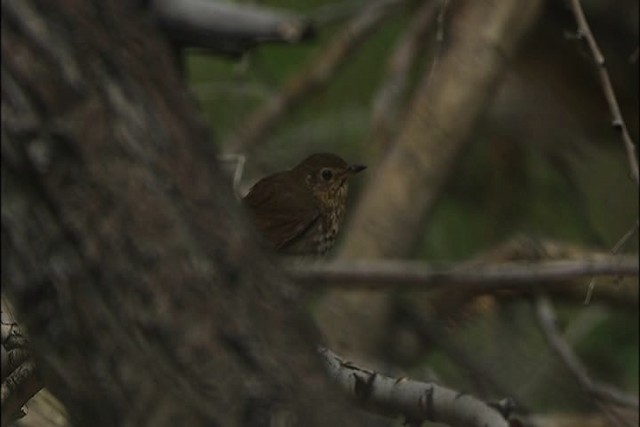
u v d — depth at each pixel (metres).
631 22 14.80
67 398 4.42
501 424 6.23
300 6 16.36
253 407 4.30
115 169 4.33
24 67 4.32
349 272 11.16
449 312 14.03
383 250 13.86
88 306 4.33
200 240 4.36
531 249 14.01
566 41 15.27
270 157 16.70
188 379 4.32
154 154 4.37
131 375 4.33
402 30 17.20
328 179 10.82
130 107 4.37
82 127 4.32
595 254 14.10
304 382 4.36
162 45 4.54
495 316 14.27
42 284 4.34
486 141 16.05
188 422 4.32
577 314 15.44
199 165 4.43
